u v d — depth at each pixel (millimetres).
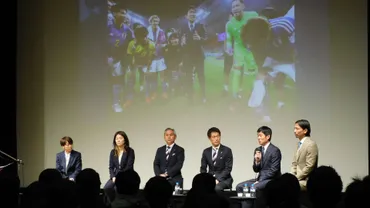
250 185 8492
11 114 10664
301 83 10523
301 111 10523
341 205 3639
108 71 10711
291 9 10523
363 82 10469
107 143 10734
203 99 10617
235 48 10555
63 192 4055
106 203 4934
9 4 10633
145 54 10656
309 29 10500
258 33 10539
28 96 10828
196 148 10641
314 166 8195
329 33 10500
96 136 10758
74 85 10773
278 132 10523
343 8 10500
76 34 10758
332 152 10508
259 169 8594
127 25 10680
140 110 10695
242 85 10562
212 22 10586
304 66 10500
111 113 10727
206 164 9219
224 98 10586
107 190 6633
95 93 10742
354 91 10484
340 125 10508
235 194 8469
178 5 10641
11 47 10648
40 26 10805
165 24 10641
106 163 10758
